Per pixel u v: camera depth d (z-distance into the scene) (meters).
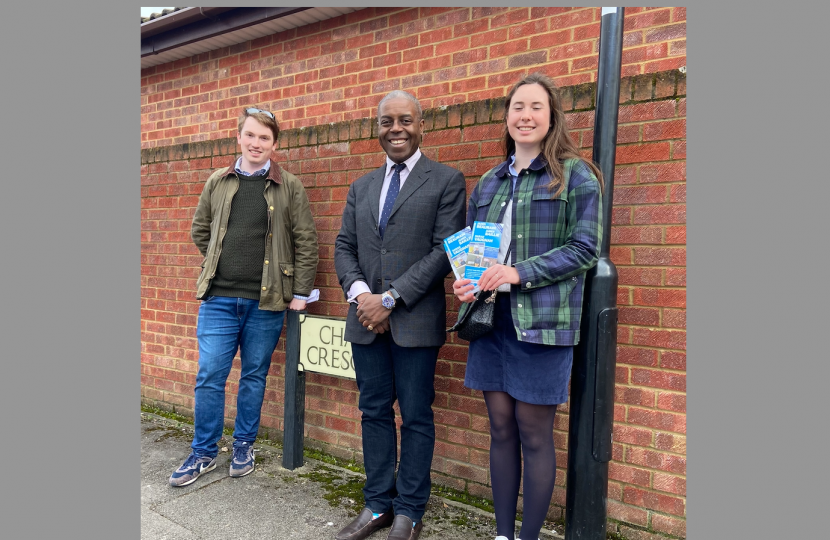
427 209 2.52
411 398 2.52
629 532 2.59
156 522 2.71
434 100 3.18
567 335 2.07
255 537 2.58
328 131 3.59
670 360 2.49
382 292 2.55
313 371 3.30
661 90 2.47
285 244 3.32
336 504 2.92
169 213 4.52
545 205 2.12
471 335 2.22
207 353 3.24
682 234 2.46
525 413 2.16
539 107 2.11
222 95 4.18
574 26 2.73
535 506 2.17
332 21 3.59
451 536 2.61
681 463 2.47
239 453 3.27
